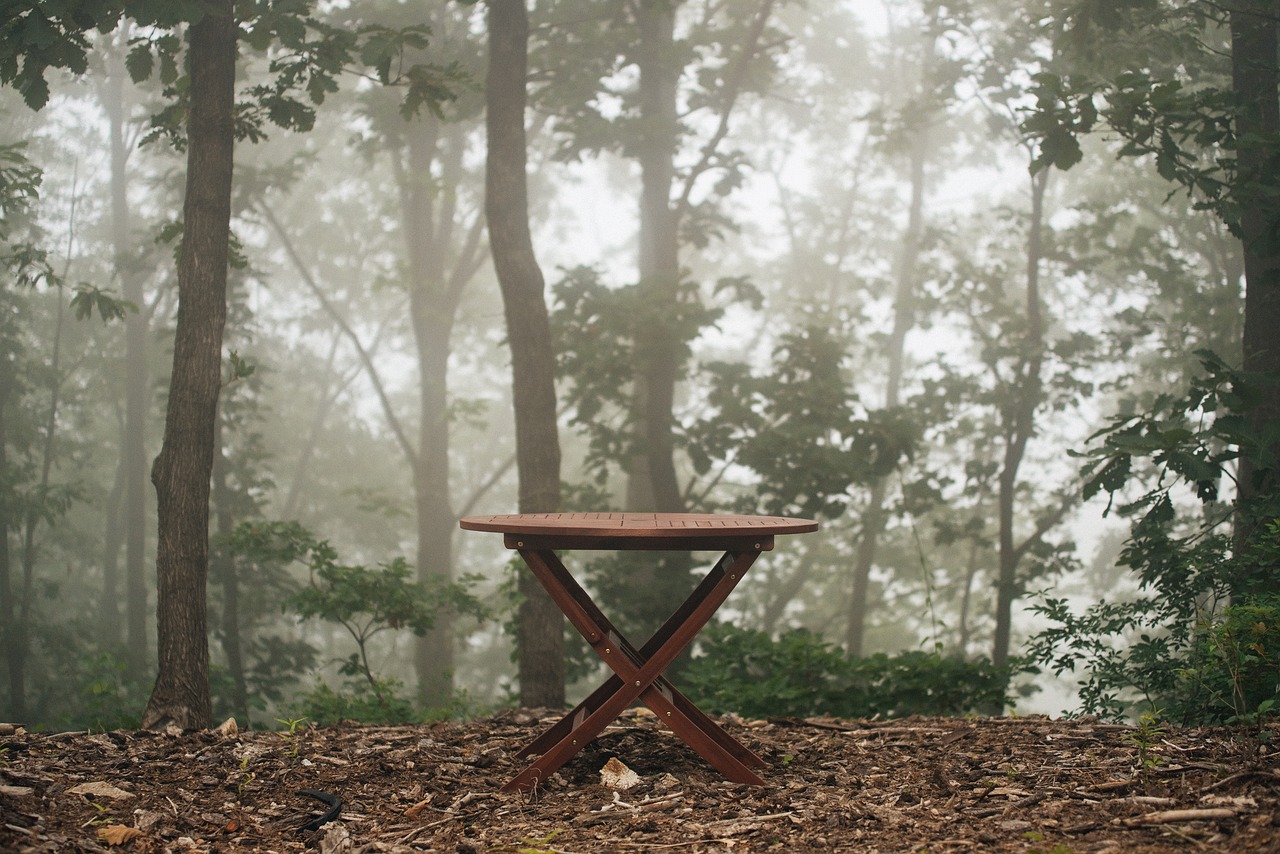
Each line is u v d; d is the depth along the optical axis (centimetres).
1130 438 620
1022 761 380
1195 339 1781
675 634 367
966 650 2297
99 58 1759
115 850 295
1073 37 948
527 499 916
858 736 452
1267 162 681
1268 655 436
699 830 320
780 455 1470
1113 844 277
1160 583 616
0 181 842
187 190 548
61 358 2239
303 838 317
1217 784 315
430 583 848
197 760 387
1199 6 921
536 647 898
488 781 380
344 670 773
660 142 1484
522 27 948
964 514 2369
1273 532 573
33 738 402
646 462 1759
